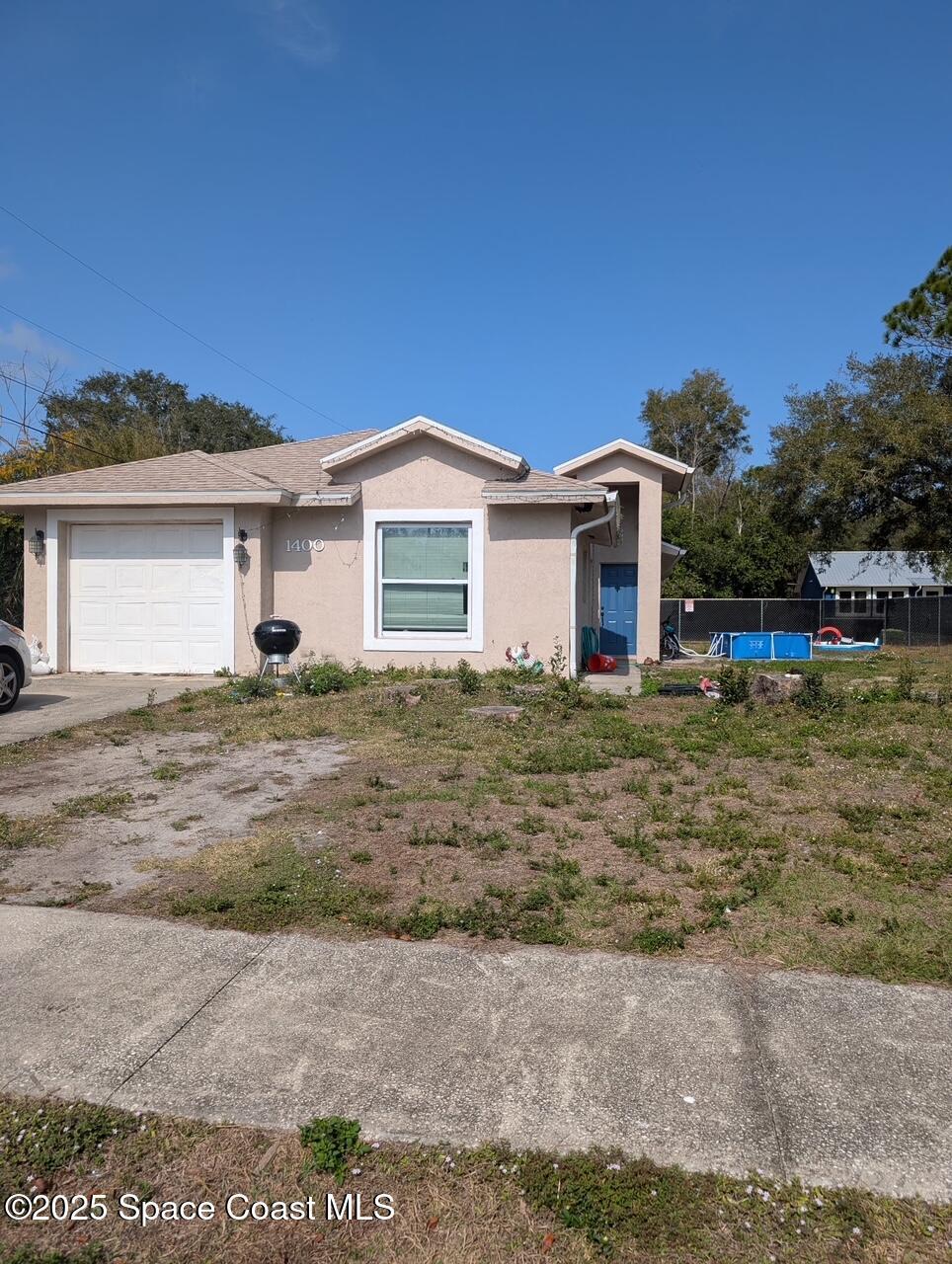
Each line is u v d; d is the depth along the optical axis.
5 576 19.17
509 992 3.93
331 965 4.18
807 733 9.30
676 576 42.78
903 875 5.18
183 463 14.26
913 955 4.22
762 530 44.28
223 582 13.52
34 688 12.32
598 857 5.54
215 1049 3.51
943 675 16.58
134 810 6.65
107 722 10.02
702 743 8.79
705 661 20.34
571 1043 3.53
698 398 57.50
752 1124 3.04
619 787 7.18
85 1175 2.88
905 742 8.80
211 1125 3.08
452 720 9.87
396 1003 3.84
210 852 5.64
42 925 4.60
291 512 13.80
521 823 6.11
